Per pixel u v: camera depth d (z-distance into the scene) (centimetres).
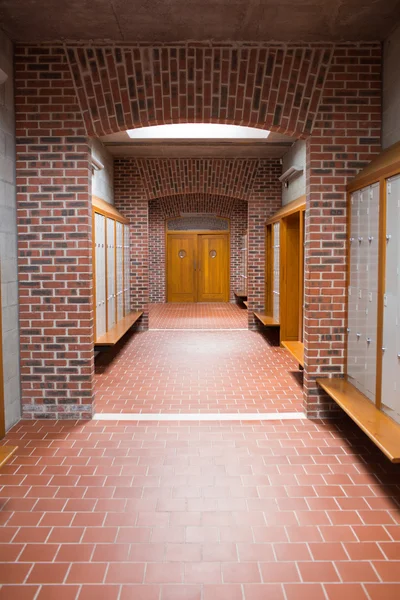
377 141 421
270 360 685
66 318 432
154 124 424
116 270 751
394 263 328
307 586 221
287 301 772
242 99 414
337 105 418
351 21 373
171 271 1477
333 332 435
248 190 892
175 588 220
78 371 436
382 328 347
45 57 411
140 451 369
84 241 425
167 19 367
